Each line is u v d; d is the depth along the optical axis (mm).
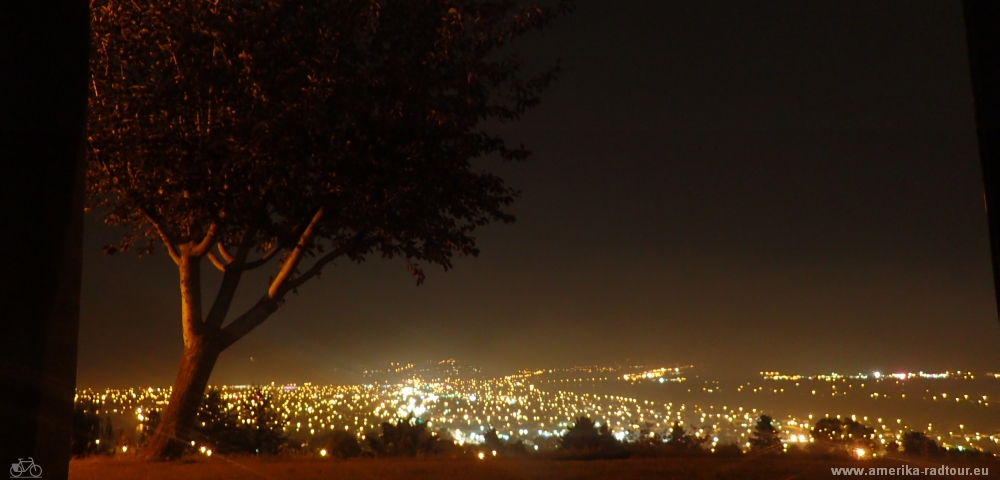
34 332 4355
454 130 11477
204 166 10422
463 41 11898
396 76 11047
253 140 10086
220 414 13484
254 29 10297
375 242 12469
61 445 4445
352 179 10828
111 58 10695
